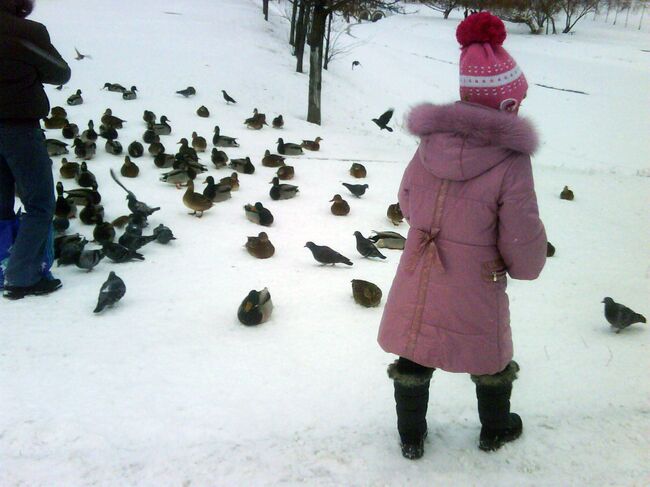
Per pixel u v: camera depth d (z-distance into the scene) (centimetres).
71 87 1016
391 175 731
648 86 2052
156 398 235
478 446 203
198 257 421
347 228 520
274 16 2228
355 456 197
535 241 164
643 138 1502
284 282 385
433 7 3712
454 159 162
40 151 308
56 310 316
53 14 1599
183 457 195
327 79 1623
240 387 248
